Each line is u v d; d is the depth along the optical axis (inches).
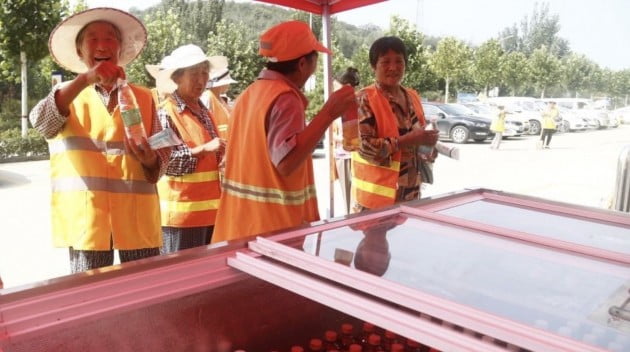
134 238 83.3
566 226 58.1
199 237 112.7
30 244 188.9
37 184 325.4
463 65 816.9
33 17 444.5
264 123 75.0
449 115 595.8
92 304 35.3
